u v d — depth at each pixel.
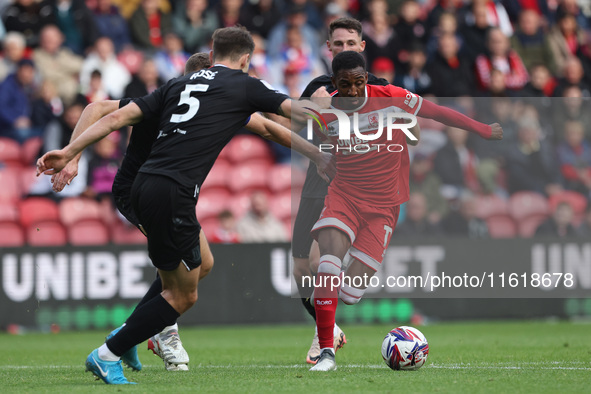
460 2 47.97
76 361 21.89
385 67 44.56
